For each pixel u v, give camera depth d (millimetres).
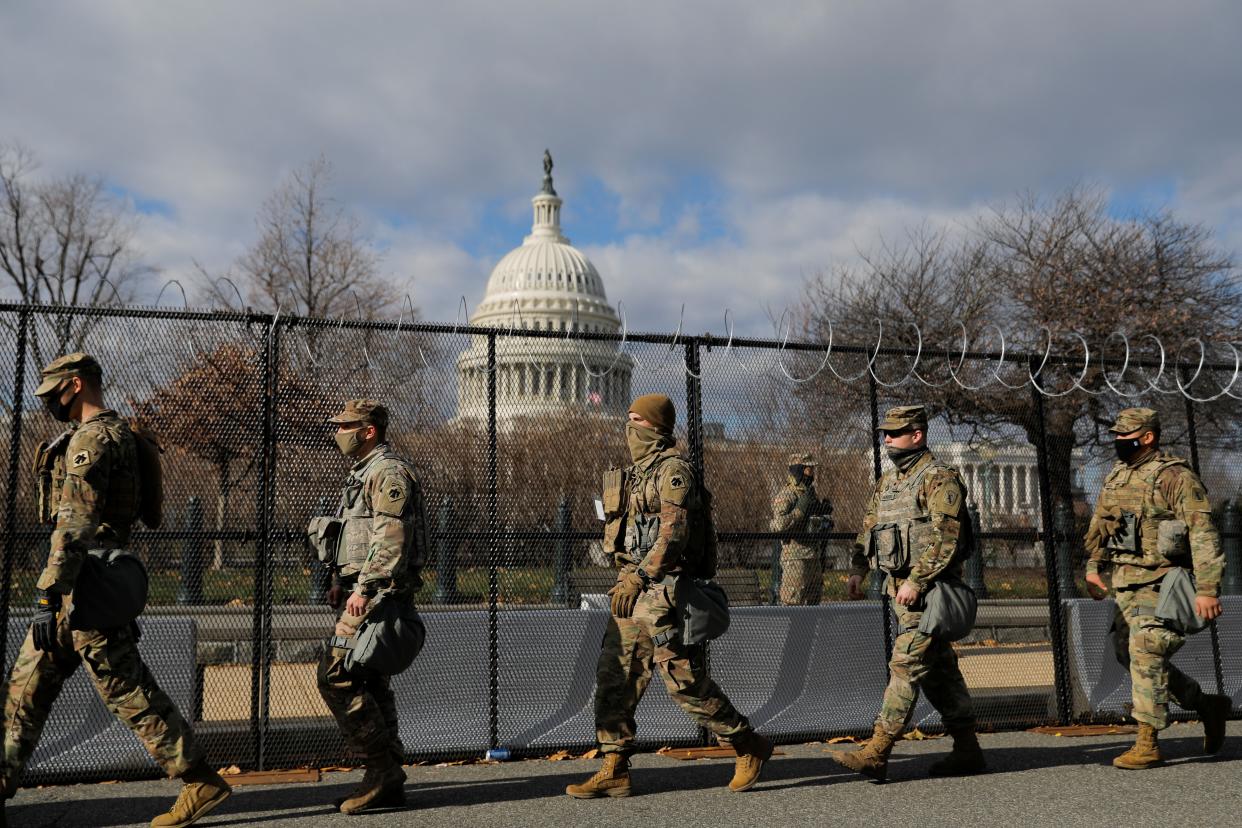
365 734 5270
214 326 6617
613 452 7238
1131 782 6090
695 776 6293
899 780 6168
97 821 5191
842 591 7855
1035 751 7105
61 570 4500
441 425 7000
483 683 6984
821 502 7789
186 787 4977
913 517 6090
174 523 6465
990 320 27141
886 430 6242
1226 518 9016
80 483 4621
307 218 29922
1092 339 25750
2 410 6195
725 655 7426
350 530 5320
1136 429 6797
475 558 7039
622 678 5695
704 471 7480
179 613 6449
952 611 5969
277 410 6664
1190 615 6441
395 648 5160
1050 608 8133
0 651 5945
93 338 6395
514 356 7199
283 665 6684
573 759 6887
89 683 6312
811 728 7484
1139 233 27656
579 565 7238
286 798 5727
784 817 5238
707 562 5785
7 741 4695
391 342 6938
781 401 7684
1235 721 8477
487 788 5969
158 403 6469
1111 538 6859
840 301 26984
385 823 5141
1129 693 8406
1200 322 26016
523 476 7125
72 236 34250
